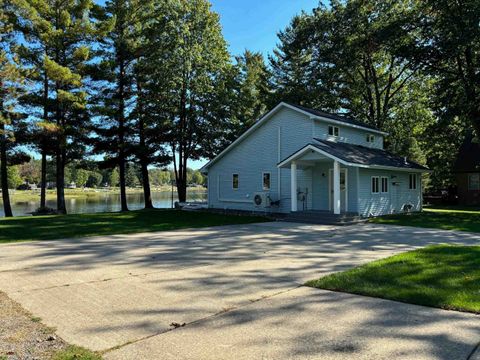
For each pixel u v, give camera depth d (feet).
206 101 102.83
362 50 96.12
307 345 12.97
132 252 31.68
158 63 87.81
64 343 13.43
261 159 72.49
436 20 79.82
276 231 46.26
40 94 77.30
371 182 63.62
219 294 19.22
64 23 74.95
